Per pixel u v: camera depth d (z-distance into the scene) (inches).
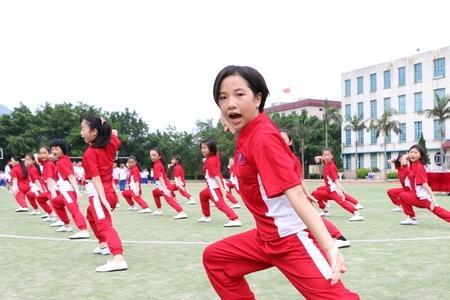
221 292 122.6
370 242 294.8
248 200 110.3
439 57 1828.2
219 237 331.6
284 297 171.2
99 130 231.5
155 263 237.3
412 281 193.6
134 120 1998.0
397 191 476.1
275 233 106.4
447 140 1829.5
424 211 508.7
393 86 2017.7
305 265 102.7
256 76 105.2
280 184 96.3
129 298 172.4
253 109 105.5
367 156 2165.4
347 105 2249.0
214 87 107.3
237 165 109.3
